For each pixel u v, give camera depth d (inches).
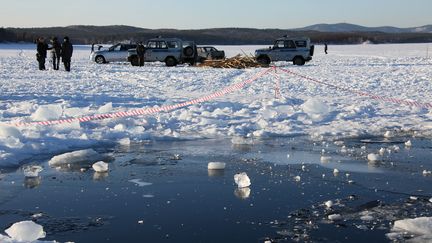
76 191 269.6
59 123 442.9
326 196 260.7
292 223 220.7
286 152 368.2
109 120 473.1
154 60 1513.3
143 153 364.2
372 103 629.0
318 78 1015.0
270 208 241.3
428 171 312.0
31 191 269.1
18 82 874.8
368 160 342.3
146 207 243.3
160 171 312.7
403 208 240.8
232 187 277.7
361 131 450.0
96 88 805.9
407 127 470.0
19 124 437.4
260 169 318.0
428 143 401.1
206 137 426.0
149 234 208.4
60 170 314.0
